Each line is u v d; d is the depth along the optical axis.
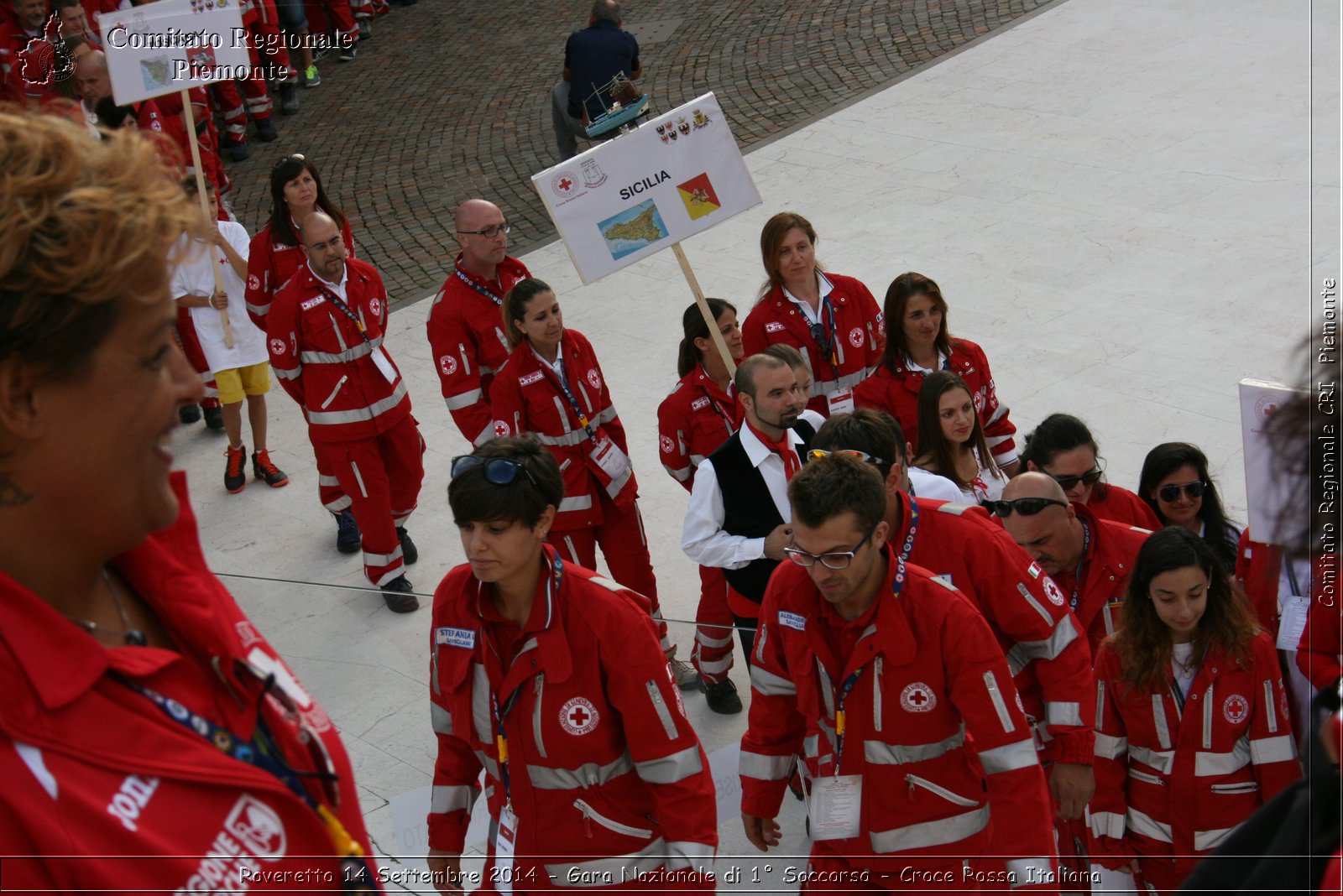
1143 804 3.63
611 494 5.77
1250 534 4.00
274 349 6.53
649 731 2.77
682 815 2.79
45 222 0.96
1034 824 2.96
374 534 6.68
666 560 6.83
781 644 3.16
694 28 16.00
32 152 0.99
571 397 5.65
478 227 6.26
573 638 2.73
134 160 1.05
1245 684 3.38
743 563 4.63
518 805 2.88
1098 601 4.16
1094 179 10.36
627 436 8.03
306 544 7.42
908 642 2.92
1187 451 4.67
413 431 6.88
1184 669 3.46
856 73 13.58
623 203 5.48
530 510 2.63
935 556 3.42
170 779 1.12
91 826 1.06
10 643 1.05
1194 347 7.93
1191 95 11.54
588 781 2.82
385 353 6.71
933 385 5.06
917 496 4.47
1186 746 3.48
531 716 2.78
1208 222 9.38
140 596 1.27
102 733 1.08
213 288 7.67
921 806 3.09
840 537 2.80
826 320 6.32
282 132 14.91
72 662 1.07
